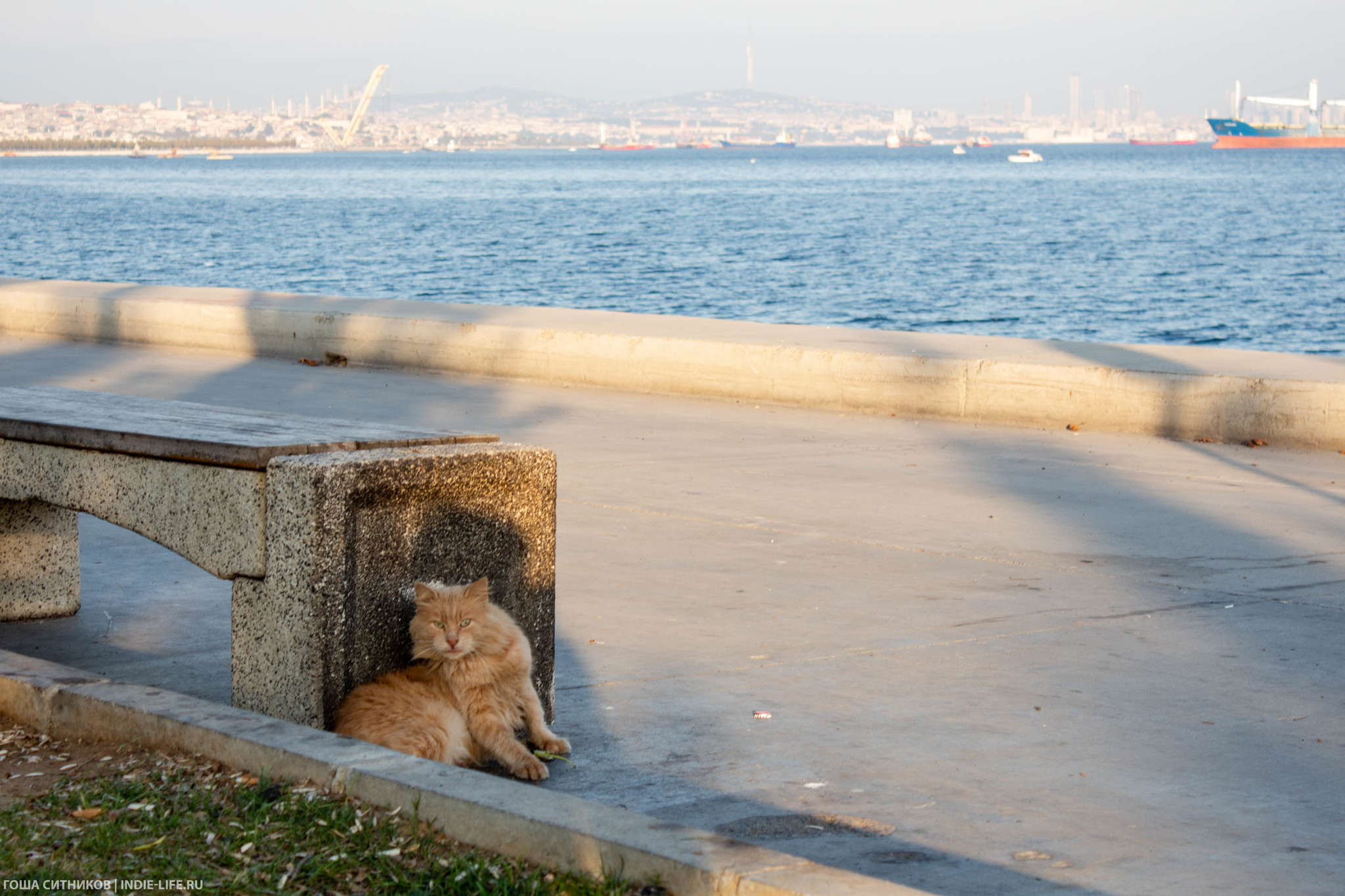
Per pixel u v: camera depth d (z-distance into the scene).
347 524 4.29
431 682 4.31
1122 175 155.38
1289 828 3.97
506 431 11.05
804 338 13.01
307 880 3.32
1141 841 3.87
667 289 38.44
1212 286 38.59
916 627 6.08
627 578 6.91
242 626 4.46
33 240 57.25
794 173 177.62
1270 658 5.66
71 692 4.39
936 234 60.62
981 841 3.87
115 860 3.41
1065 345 12.75
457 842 3.53
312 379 13.80
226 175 176.00
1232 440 10.60
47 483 4.98
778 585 6.78
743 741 4.69
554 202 95.38
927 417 11.75
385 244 55.28
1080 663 5.57
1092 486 9.12
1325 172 153.62
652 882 3.19
